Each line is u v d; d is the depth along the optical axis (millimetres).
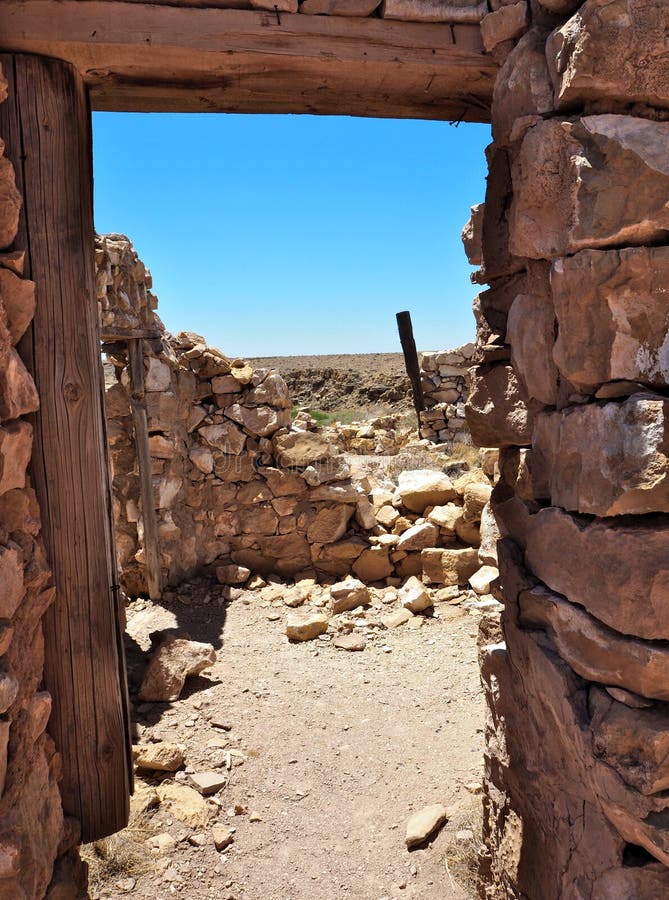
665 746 1415
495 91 1987
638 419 1422
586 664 1634
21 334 1942
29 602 1896
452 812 3355
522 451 2031
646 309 1512
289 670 4988
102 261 5723
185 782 3656
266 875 2996
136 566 6445
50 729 2100
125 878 2943
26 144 1967
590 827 1683
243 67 2053
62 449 2051
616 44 1521
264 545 6883
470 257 2381
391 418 16141
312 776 3719
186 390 6777
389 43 2031
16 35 1875
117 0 1897
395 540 6703
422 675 4855
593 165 1563
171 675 4590
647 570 1429
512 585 2014
